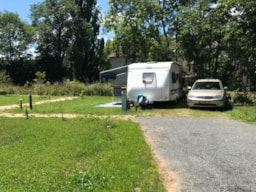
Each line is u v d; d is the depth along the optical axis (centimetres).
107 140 945
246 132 1104
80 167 671
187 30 2598
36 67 6462
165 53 3241
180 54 3047
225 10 2309
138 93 1967
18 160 751
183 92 2530
